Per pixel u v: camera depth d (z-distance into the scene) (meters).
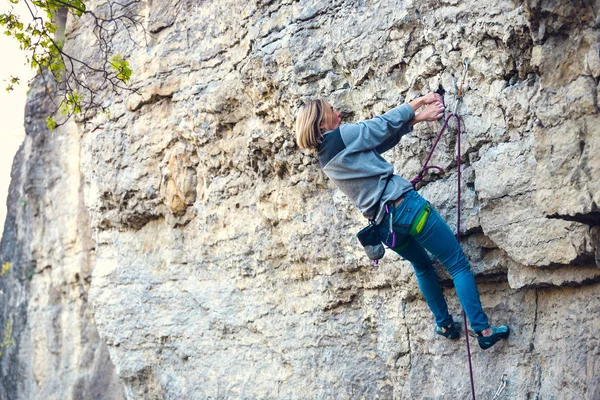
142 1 9.75
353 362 6.93
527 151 5.16
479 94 5.50
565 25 4.45
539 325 5.34
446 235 5.21
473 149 5.58
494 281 5.66
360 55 6.40
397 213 5.15
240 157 8.08
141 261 9.76
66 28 11.27
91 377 11.92
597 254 4.61
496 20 5.30
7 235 15.31
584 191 4.32
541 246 5.04
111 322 9.94
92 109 10.40
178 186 8.99
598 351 4.88
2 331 14.70
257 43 7.46
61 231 12.64
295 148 7.25
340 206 6.87
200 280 8.84
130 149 9.69
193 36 8.82
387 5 6.18
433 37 5.79
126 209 9.83
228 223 8.38
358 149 5.18
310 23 6.93
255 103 7.63
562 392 5.05
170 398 9.11
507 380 5.42
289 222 7.46
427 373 6.16
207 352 8.66
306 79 6.93
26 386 13.62
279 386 7.64
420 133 5.94
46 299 13.30
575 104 4.37
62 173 12.75
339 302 7.03
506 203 5.27
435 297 5.66
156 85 9.20
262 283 7.94
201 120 8.51
